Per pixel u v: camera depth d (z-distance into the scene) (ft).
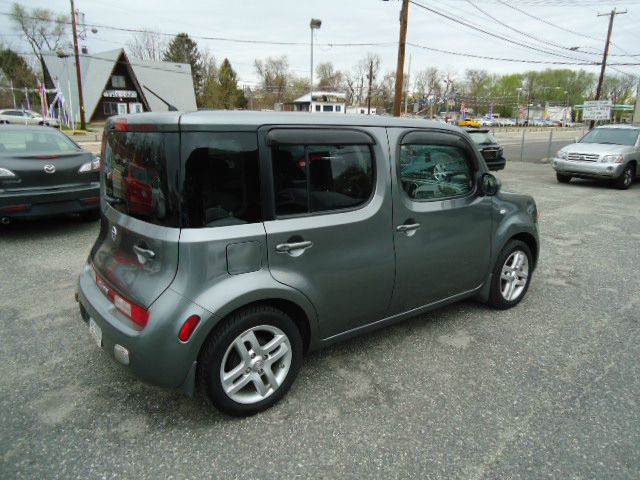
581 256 19.71
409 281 10.73
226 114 8.00
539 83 341.41
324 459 7.68
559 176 43.75
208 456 7.69
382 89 276.00
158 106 169.68
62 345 11.25
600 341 12.02
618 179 39.52
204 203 7.72
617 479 7.34
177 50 255.50
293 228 8.57
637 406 9.25
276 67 297.12
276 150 8.38
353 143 9.45
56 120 128.88
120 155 8.89
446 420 8.72
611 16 91.76
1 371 10.09
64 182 20.56
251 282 8.12
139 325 7.82
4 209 19.19
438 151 11.14
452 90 279.90
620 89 268.41
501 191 13.69
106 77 156.15
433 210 10.91
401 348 11.46
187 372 7.80
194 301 7.65
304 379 10.02
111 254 9.14
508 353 11.30
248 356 8.46
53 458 7.57
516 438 8.26
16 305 13.43
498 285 13.30
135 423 8.48
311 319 9.16
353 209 9.50
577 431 8.47
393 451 7.88
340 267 9.34
